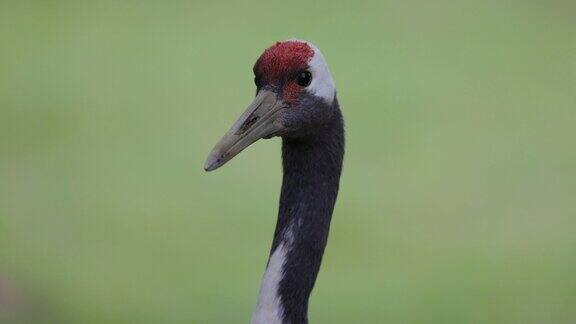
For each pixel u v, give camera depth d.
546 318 13.00
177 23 21.86
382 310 12.95
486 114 18.25
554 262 14.09
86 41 21.08
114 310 13.12
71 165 16.53
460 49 20.52
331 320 12.69
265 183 15.80
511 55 20.36
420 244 14.64
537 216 15.29
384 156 16.72
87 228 15.00
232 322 12.71
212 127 17.66
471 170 16.44
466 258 14.20
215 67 19.92
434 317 12.89
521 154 16.84
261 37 21.06
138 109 18.33
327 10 22.28
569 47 20.77
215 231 14.84
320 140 6.94
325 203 6.99
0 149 17.02
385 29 21.31
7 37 21.22
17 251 14.48
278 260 6.93
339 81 19.14
